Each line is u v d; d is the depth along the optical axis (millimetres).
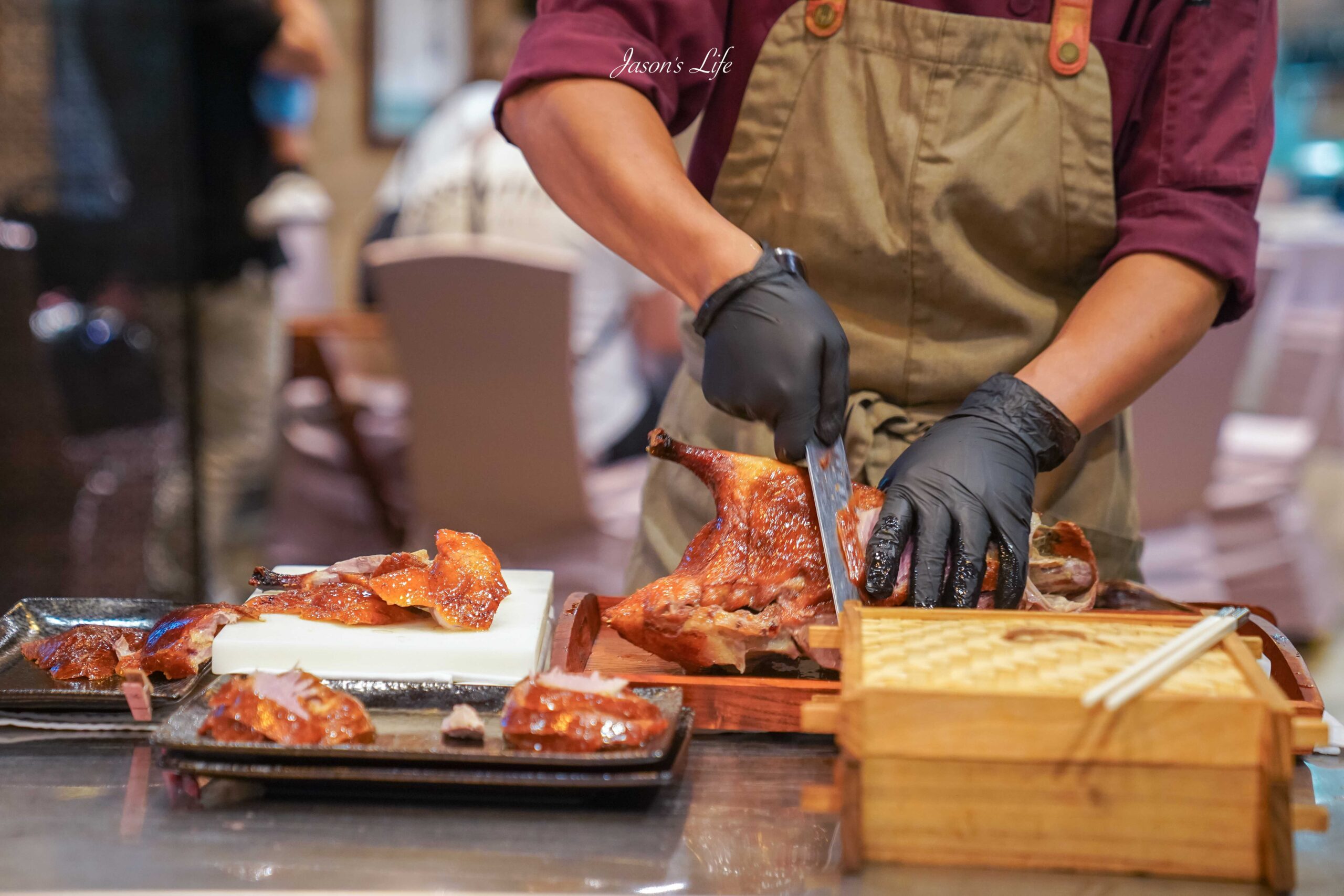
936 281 1272
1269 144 1279
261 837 784
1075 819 750
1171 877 751
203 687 984
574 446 2775
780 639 1022
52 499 3188
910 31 1221
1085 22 1210
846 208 1250
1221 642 824
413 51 4996
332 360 3086
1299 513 3254
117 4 3047
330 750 820
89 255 3172
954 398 1325
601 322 3023
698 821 820
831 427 1053
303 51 3545
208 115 3246
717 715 965
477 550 1090
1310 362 3469
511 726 845
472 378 2711
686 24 1215
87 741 932
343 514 3475
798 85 1253
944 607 1014
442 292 2635
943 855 761
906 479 1081
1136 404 2738
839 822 820
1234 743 734
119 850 766
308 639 997
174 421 3348
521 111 1211
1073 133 1236
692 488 1403
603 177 1122
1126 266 1223
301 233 3891
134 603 1182
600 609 1174
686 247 1082
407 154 3312
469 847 776
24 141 3064
